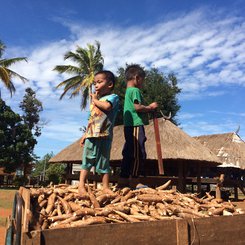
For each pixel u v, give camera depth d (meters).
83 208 2.92
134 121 4.47
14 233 2.50
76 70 29.66
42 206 3.07
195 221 2.76
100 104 3.74
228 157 20.47
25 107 43.72
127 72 4.73
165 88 29.39
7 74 27.25
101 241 2.35
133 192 3.59
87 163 3.71
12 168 34.03
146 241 2.51
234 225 2.98
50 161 19.36
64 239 2.24
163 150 13.09
